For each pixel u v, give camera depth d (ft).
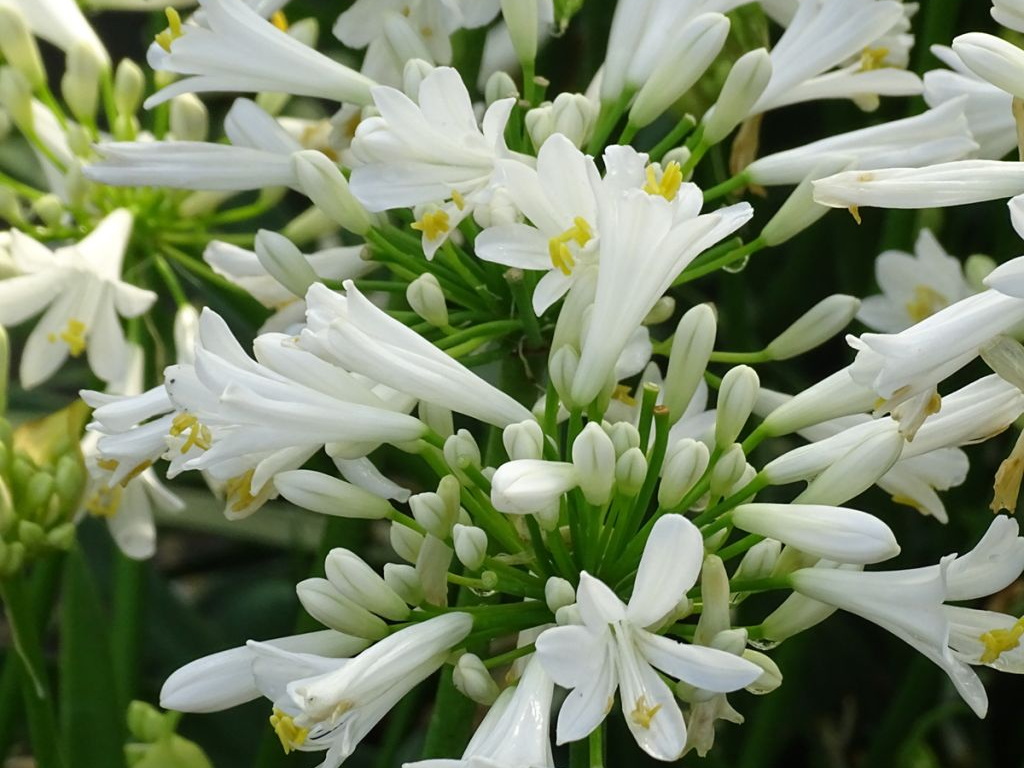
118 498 1.05
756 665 0.64
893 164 0.81
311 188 0.79
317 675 0.63
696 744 0.66
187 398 0.70
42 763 0.90
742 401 0.69
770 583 0.69
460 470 0.70
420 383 0.69
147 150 0.85
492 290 0.81
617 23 0.83
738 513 0.67
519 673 0.70
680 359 0.70
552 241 0.68
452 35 1.00
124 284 1.06
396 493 0.75
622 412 0.83
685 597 0.66
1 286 1.03
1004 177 0.65
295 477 0.71
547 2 0.89
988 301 0.62
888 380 0.60
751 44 0.98
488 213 0.72
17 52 1.10
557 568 0.69
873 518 0.64
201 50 0.84
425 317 0.78
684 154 0.81
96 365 1.07
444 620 0.67
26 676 0.89
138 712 1.01
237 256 1.01
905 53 0.95
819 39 0.86
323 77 0.85
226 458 0.69
